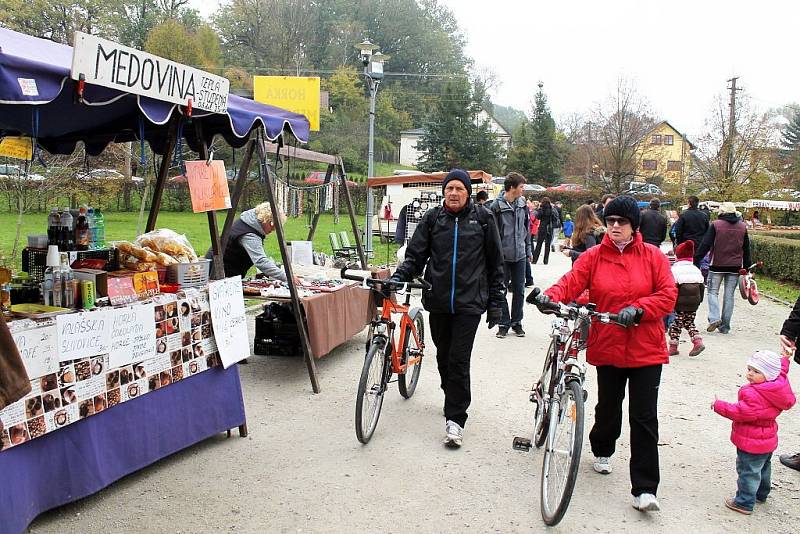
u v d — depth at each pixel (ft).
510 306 37.55
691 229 36.22
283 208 24.16
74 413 11.50
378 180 52.90
